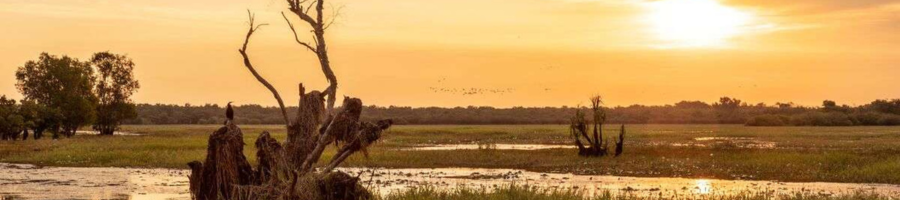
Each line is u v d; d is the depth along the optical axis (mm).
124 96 109312
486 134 105875
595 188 31297
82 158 45781
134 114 110500
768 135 102812
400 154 48562
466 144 72688
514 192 24453
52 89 96375
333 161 21375
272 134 95375
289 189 19969
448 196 24344
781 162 42656
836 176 35781
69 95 96625
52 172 38406
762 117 187375
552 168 41406
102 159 45094
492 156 48812
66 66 97438
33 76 96188
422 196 24344
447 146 67375
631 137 93875
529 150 56969
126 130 135875
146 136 93250
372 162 42781
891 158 42125
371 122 21938
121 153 47531
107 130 109125
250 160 41156
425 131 115250
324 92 22203
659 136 98750
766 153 50500
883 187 31859
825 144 71500
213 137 20719
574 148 62062
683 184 33156
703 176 36469
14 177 35719
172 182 33594
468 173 38375
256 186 20203
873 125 184375
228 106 21219
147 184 32750
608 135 100688
